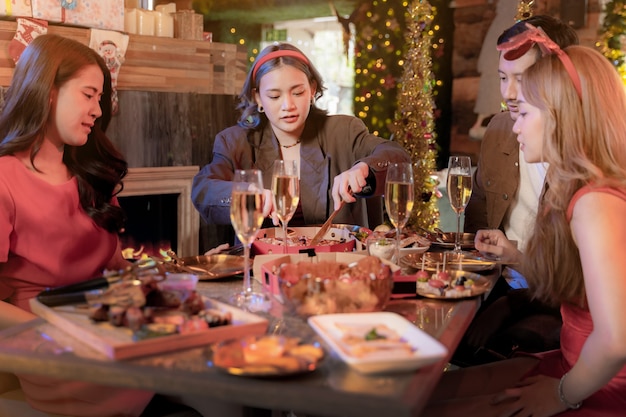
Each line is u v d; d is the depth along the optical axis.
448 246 2.32
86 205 2.02
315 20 6.00
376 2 6.49
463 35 6.79
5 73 2.87
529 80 1.65
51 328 1.36
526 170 2.78
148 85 3.43
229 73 3.83
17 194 1.88
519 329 2.27
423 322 1.48
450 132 7.00
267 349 1.18
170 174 3.56
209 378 1.10
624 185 1.50
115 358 1.17
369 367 1.12
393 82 6.73
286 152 2.79
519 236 2.84
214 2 5.01
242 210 1.57
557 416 1.54
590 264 1.44
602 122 1.55
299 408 1.07
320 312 1.40
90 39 3.10
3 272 1.91
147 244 3.62
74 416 1.64
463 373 1.76
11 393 1.75
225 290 1.71
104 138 2.11
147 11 3.43
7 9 2.82
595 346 1.41
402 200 1.89
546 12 6.09
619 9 5.76
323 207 2.76
